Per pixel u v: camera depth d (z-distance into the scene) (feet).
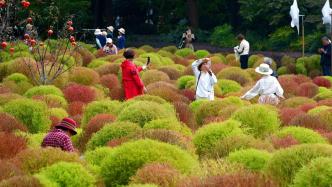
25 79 55.11
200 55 87.81
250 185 19.69
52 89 47.70
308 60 83.46
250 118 33.35
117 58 75.00
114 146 28.40
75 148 32.42
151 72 59.52
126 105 37.86
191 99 50.57
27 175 21.49
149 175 21.84
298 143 29.53
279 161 22.35
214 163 23.63
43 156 23.85
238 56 81.35
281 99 48.03
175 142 27.81
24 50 69.31
